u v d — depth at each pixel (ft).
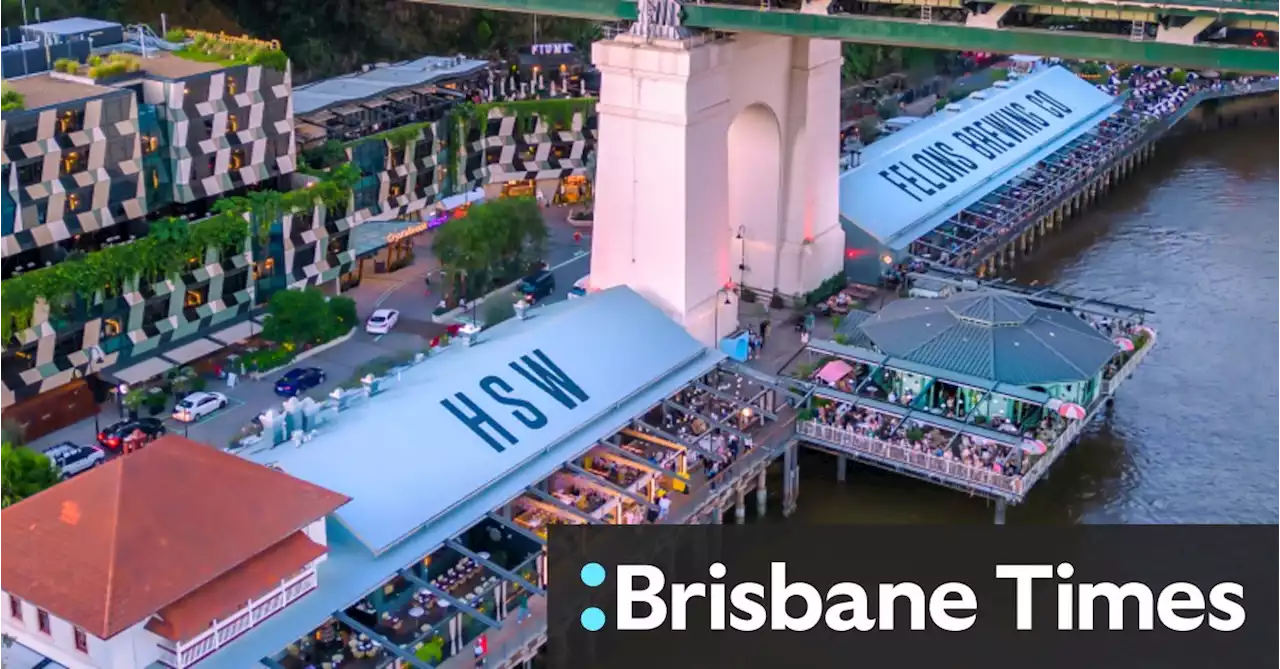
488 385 331.16
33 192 375.25
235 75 419.74
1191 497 374.43
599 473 338.34
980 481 349.82
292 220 426.51
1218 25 352.08
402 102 504.43
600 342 362.53
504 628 290.15
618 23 501.56
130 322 387.55
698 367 375.45
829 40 447.83
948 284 454.40
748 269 467.11
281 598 259.39
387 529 281.74
